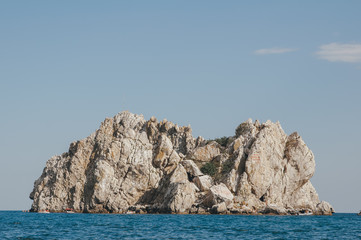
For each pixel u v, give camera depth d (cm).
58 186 18800
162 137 18462
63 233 8794
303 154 17988
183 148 19500
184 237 8125
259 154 16962
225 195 16162
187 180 16650
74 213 17588
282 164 17838
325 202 18638
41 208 18838
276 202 17175
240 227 10169
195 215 15212
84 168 18862
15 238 7950
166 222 11688
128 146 18288
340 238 8144
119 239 7800
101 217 14338
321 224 11569
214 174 17525
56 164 19550
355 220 14212
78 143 19200
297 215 16912
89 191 18000
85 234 8594
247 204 16338
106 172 17775
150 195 17675
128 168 17962
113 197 17575
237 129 19675
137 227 10094
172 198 16275
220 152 18600
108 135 19188
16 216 16062
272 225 10844
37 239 7800
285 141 18450
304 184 18612
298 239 7981
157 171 18012
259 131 17962
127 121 19562
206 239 7869
